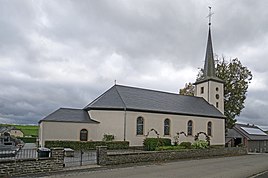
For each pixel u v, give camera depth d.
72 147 28.27
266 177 14.81
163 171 15.61
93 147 28.84
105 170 15.31
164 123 35.56
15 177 12.63
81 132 30.36
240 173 15.96
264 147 57.91
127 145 30.78
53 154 14.89
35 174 13.47
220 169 17.45
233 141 53.94
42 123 28.84
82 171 14.70
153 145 29.80
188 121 38.00
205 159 24.50
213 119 41.00
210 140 39.88
